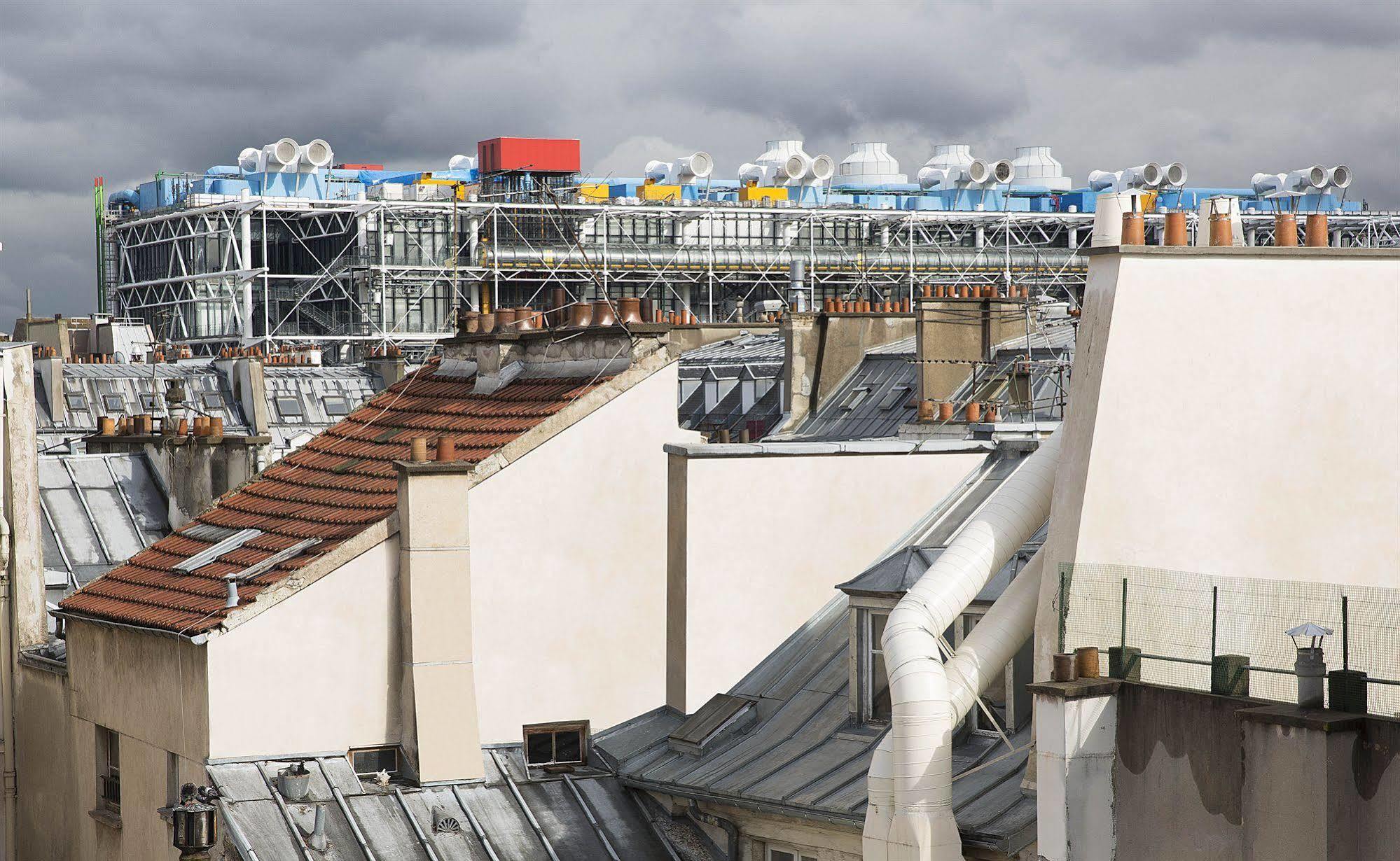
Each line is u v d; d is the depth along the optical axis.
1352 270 19.03
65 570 35.81
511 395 27.16
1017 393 50.56
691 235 152.00
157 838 23.95
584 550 24.95
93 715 26.34
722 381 81.38
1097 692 15.94
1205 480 18.12
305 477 27.42
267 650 22.64
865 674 22.27
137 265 156.50
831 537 24.92
